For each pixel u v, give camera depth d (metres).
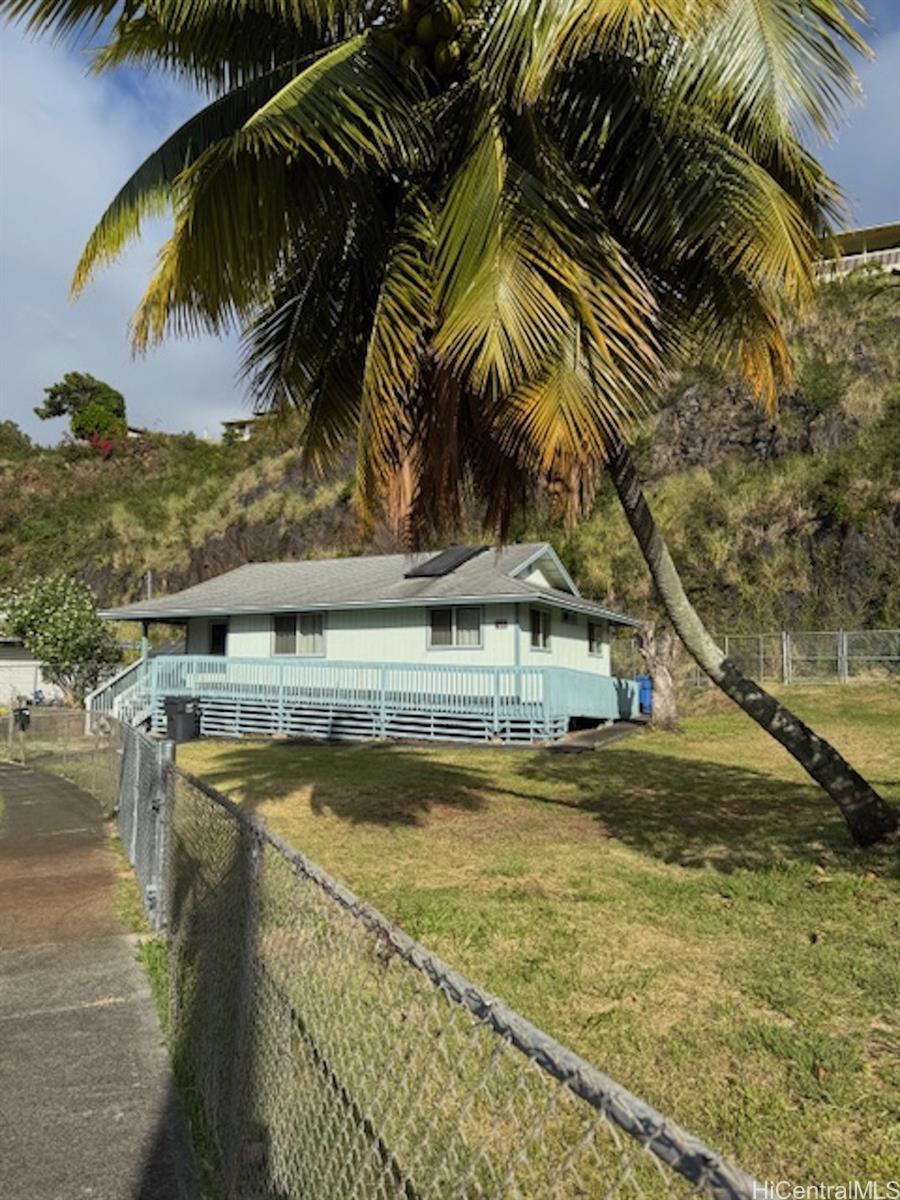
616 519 30.78
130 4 6.45
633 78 5.79
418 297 6.11
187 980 3.93
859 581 25.53
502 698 17.05
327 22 6.64
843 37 5.39
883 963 4.71
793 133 5.45
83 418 54.81
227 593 23.08
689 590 27.97
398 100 6.14
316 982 2.65
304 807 10.10
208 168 5.51
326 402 7.68
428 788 11.35
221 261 5.83
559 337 5.54
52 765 16.45
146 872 6.18
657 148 6.11
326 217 6.56
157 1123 3.24
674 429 32.72
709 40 5.32
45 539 45.34
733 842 7.84
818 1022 4.02
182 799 4.77
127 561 43.44
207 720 20.09
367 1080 2.61
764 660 24.50
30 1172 2.90
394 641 19.53
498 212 5.54
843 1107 3.27
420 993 2.88
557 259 5.61
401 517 7.66
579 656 22.41
